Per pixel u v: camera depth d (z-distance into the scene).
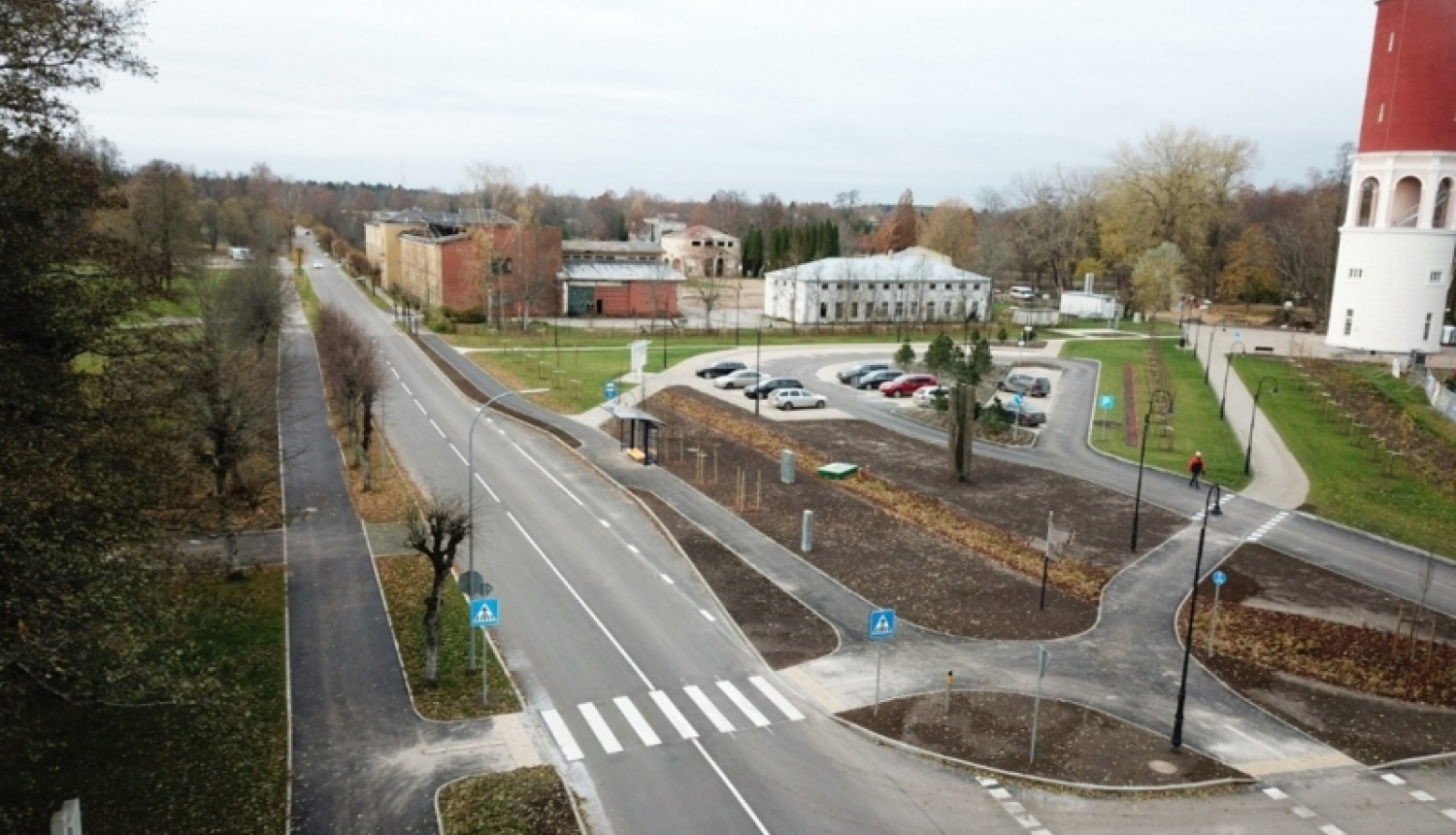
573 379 75.44
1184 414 64.31
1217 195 126.12
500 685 27.36
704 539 39.88
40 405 18.78
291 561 36.41
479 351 87.69
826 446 56.09
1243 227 142.00
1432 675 28.78
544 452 54.47
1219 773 23.58
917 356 87.75
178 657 20.84
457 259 107.88
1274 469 51.34
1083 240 145.12
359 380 50.62
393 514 42.38
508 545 38.94
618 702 26.61
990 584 35.34
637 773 23.17
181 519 24.81
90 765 22.23
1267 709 26.81
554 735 24.81
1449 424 58.59
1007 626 31.81
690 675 28.30
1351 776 23.64
